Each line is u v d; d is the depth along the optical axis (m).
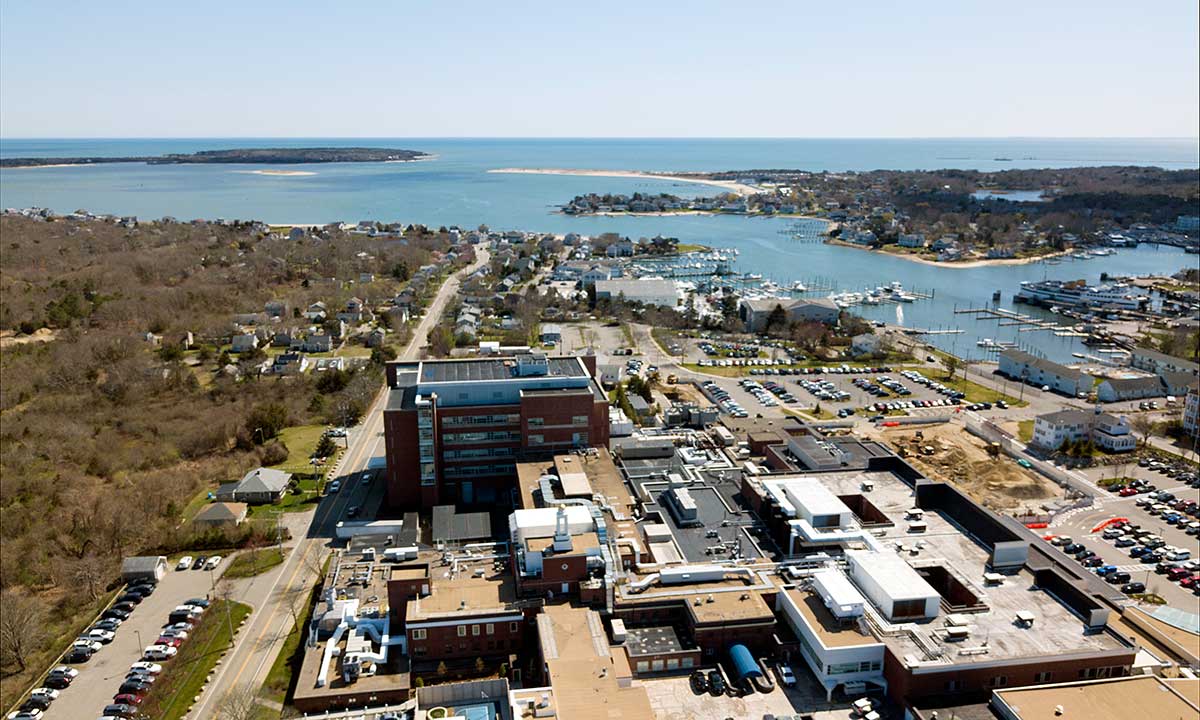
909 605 102.75
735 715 93.56
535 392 157.62
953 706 91.38
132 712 105.25
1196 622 122.19
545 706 85.75
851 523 125.44
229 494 166.00
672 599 108.06
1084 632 100.62
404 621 112.69
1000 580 111.69
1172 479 178.75
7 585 136.25
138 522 151.25
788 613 107.94
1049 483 177.12
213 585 135.88
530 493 137.50
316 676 104.69
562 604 107.56
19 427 197.12
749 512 137.75
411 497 162.75
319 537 152.38
